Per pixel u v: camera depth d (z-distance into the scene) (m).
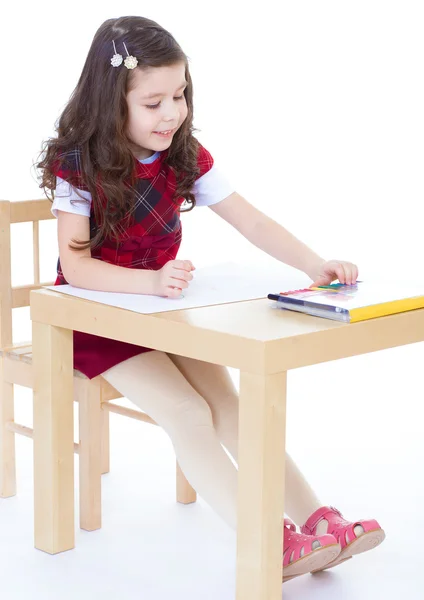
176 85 2.15
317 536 1.96
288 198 5.06
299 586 2.11
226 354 1.77
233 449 2.21
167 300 2.02
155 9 4.66
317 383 3.66
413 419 3.25
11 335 2.51
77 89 2.25
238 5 4.77
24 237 5.05
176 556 2.26
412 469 2.81
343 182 4.96
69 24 4.61
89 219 2.27
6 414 2.53
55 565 2.21
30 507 2.51
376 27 4.62
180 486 2.54
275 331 1.78
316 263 2.28
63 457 2.24
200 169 2.40
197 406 2.09
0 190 4.73
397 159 4.83
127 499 2.57
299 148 4.99
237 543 1.84
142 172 2.28
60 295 2.11
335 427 3.16
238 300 2.03
